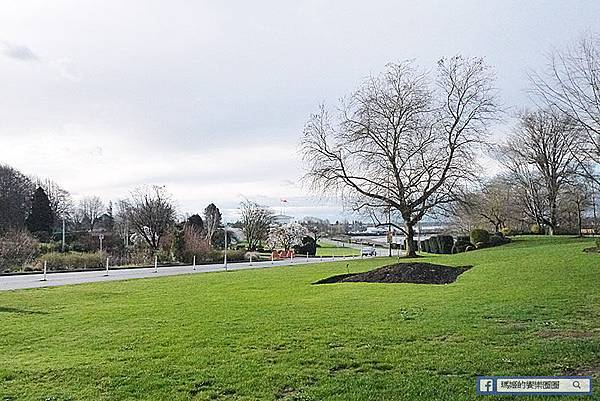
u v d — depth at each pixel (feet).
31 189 241.96
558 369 24.77
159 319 41.55
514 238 148.66
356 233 272.92
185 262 157.58
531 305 41.22
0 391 23.75
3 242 126.41
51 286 73.15
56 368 27.17
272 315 41.45
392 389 22.62
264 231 236.02
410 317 38.22
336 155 117.39
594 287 48.75
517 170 171.22
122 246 185.98
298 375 24.98
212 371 25.93
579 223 156.04
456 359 26.71
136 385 24.17
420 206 117.08
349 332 33.71
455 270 72.64
